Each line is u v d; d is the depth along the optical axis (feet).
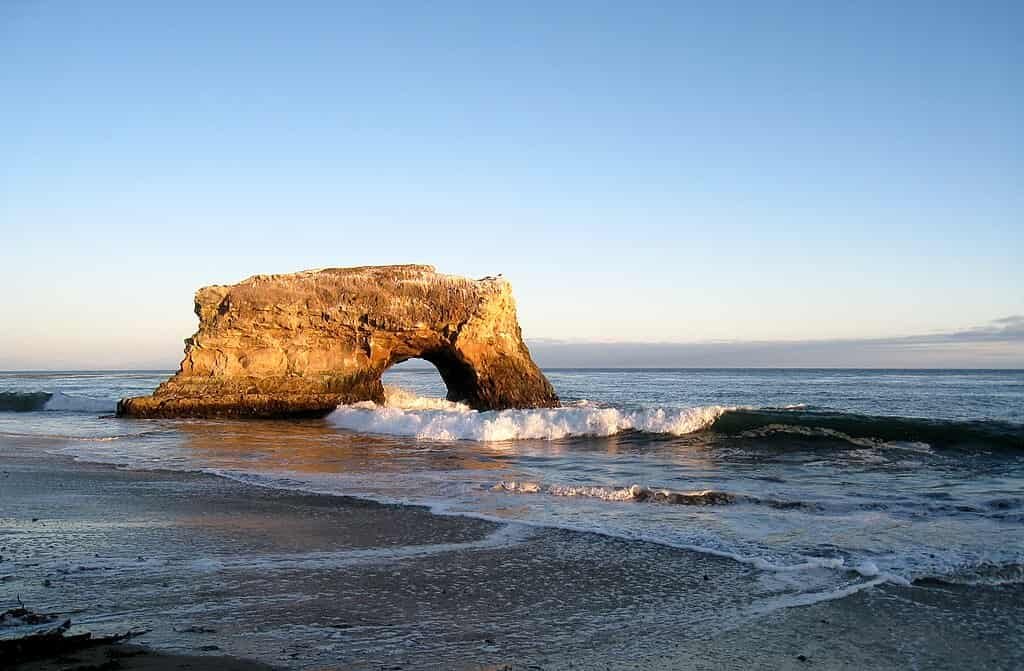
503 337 105.29
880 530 30.27
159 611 19.75
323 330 102.68
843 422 64.28
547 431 70.13
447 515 33.42
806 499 37.70
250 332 101.76
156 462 52.60
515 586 22.79
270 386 99.60
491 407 102.68
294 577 23.39
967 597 21.65
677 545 27.86
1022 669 16.67
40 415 105.09
